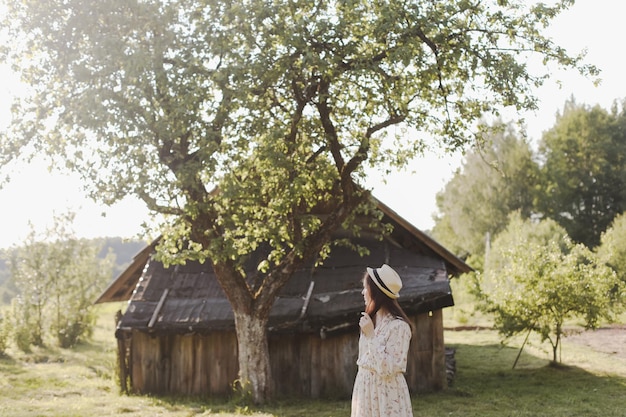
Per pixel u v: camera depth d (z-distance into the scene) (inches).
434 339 575.2
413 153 541.0
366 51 473.7
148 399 553.3
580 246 677.9
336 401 542.6
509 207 2103.8
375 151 537.0
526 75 459.8
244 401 506.0
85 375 696.4
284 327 561.6
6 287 1333.7
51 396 559.8
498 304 676.7
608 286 660.1
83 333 1047.6
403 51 422.0
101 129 430.0
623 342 871.7
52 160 471.2
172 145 467.8
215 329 572.4
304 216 503.5
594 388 552.1
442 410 467.8
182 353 594.9
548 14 457.1
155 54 431.8
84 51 446.9
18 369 732.7
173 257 451.2
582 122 2283.5
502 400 508.1
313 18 447.5
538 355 780.6
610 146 2235.5
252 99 473.7
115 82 438.9
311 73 475.2
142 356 599.8
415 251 636.1
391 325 205.8
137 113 446.6
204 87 434.0
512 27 473.7
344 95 509.0
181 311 590.9
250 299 513.0
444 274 594.9
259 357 509.7
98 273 1058.7
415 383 569.6
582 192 2240.4
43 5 444.1
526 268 666.2
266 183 484.4
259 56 437.4
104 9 438.3
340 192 527.5
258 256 632.4
